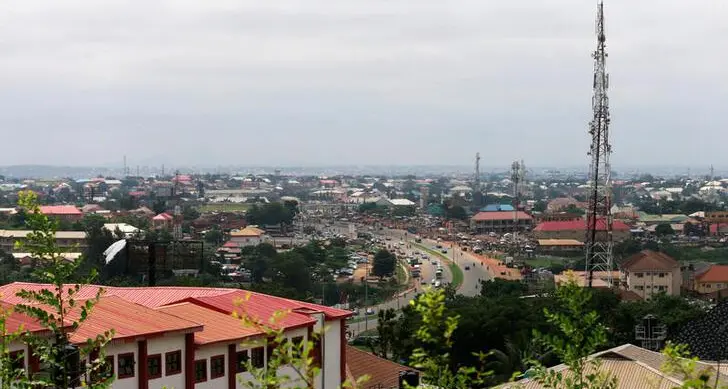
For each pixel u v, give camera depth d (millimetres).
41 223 34125
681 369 28172
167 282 127500
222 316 65250
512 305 125125
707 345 85688
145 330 56062
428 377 29594
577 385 31828
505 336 109688
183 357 58594
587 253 194625
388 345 127188
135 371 55375
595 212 192125
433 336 28625
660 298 141375
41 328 47625
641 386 58469
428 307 28359
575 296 32031
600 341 31562
